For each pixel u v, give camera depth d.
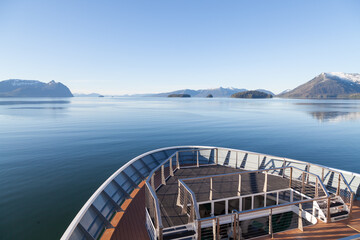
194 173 15.18
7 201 19.69
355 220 10.21
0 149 37.44
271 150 38.50
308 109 137.12
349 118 84.38
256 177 14.16
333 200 11.42
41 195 20.95
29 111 116.56
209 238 10.80
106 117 87.94
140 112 113.31
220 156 19.62
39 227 15.85
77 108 144.25
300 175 14.96
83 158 32.84
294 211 11.98
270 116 92.88
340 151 37.38
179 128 60.56
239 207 11.44
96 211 10.53
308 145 41.56
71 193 21.47
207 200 10.84
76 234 8.66
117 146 40.31
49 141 43.75
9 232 15.26
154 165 18.97
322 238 8.93
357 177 12.76
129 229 10.32
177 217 9.69
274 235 9.15
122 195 13.48
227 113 107.69
